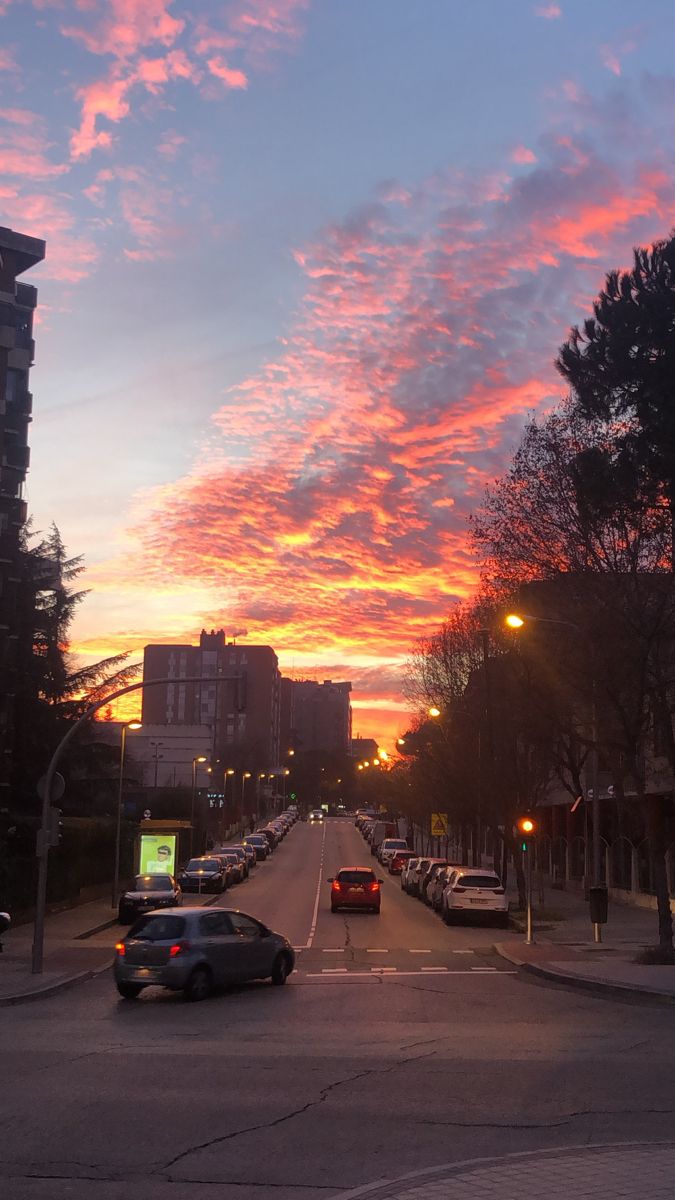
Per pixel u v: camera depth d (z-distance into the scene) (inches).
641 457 962.7
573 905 1726.1
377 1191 290.8
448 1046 548.4
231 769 4955.7
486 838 3270.2
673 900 1566.2
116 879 1653.5
